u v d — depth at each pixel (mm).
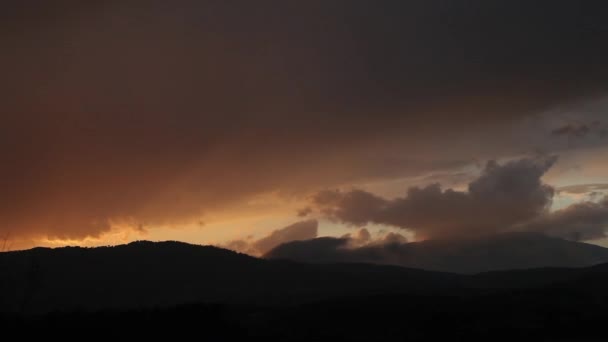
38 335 50844
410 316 62188
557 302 66125
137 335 53969
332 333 56531
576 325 58469
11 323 52156
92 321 55906
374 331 57469
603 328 57719
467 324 59375
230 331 57094
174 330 56094
